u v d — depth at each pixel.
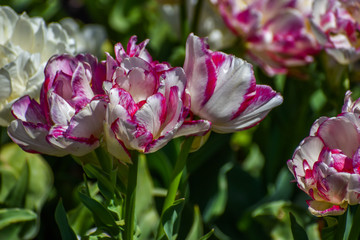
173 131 0.85
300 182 0.88
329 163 0.87
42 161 1.16
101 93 0.89
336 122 0.88
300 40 1.17
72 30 1.14
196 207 1.02
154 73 0.86
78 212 1.11
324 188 0.87
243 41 1.20
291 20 1.17
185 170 1.08
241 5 1.19
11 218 1.10
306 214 1.12
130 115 0.85
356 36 1.07
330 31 1.07
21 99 0.88
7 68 0.94
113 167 0.91
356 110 0.88
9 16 1.00
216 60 0.88
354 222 0.91
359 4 1.08
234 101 0.88
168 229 0.90
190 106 0.88
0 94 0.95
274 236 1.12
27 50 1.00
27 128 0.87
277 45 1.18
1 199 1.14
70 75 0.88
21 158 1.18
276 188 1.18
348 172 0.87
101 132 0.87
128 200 0.89
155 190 1.17
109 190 0.91
